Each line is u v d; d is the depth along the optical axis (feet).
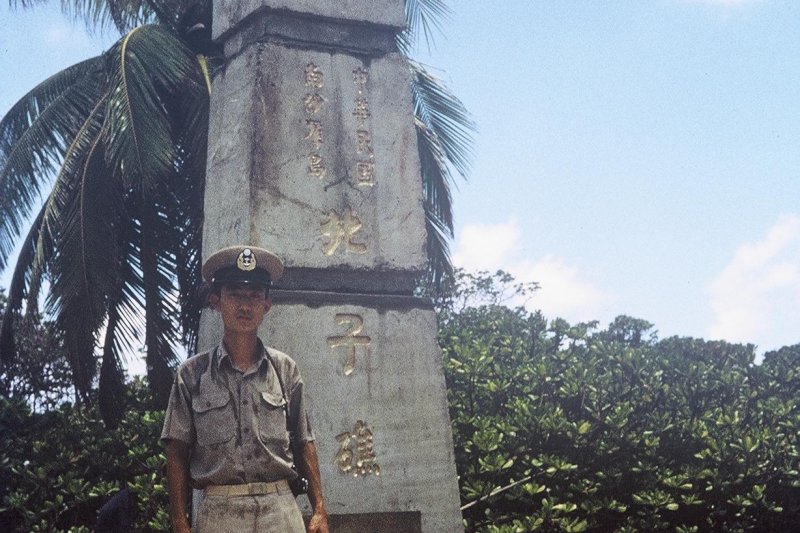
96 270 35.50
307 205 19.16
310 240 19.06
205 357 12.68
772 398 42.06
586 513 35.81
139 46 36.32
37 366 54.75
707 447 38.27
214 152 20.20
